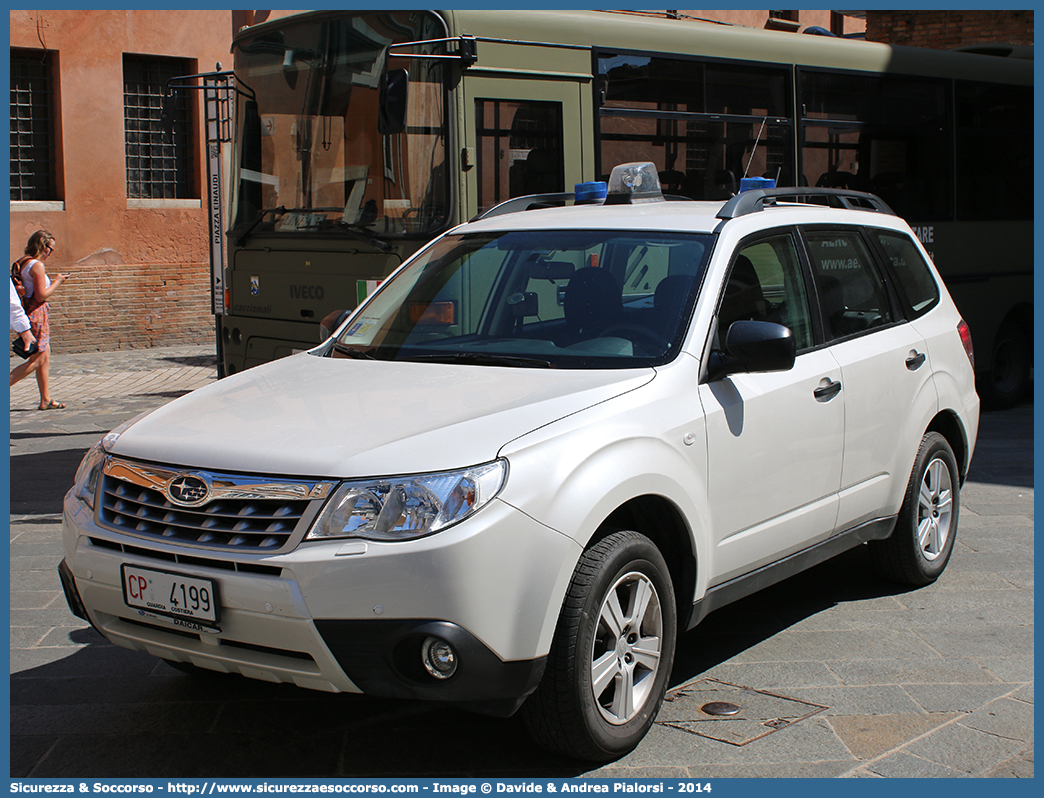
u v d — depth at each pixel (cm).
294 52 845
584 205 537
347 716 407
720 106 896
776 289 467
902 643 477
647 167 547
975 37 1706
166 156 1630
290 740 387
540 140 788
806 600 538
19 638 491
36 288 1132
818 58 966
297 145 845
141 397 1229
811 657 461
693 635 490
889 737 385
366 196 791
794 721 398
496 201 767
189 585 335
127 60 1573
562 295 448
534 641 332
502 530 327
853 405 485
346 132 808
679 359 406
